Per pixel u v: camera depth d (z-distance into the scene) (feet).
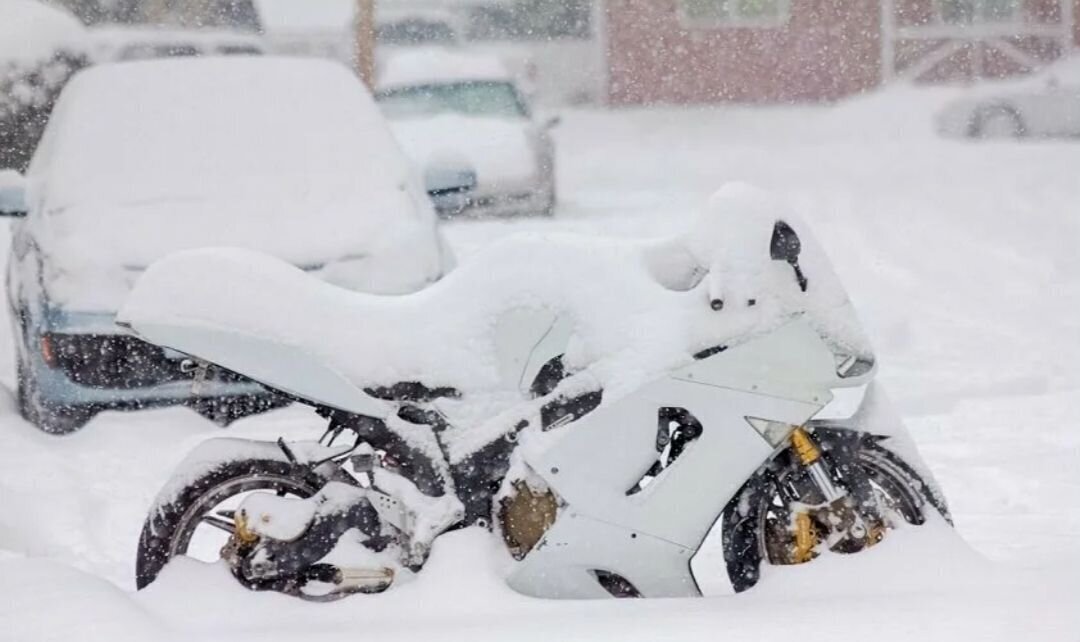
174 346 37.47
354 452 39.24
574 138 228.84
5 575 38.55
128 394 64.34
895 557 38.14
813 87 252.42
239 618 36.60
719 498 37.68
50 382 64.34
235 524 37.58
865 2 250.16
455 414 38.14
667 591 37.88
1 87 138.82
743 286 37.96
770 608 36.40
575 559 37.47
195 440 62.39
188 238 66.28
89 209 68.44
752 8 250.78
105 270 65.21
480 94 145.07
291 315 38.04
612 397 37.47
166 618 36.55
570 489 37.32
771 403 37.68
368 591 37.32
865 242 128.36
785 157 197.98
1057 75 209.97
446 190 73.51
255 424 64.34
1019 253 118.21
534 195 138.51
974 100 210.18
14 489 55.88
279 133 72.79
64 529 52.44
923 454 61.31
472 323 38.37
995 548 48.70
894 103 218.59
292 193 68.95
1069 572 38.06
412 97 145.38
